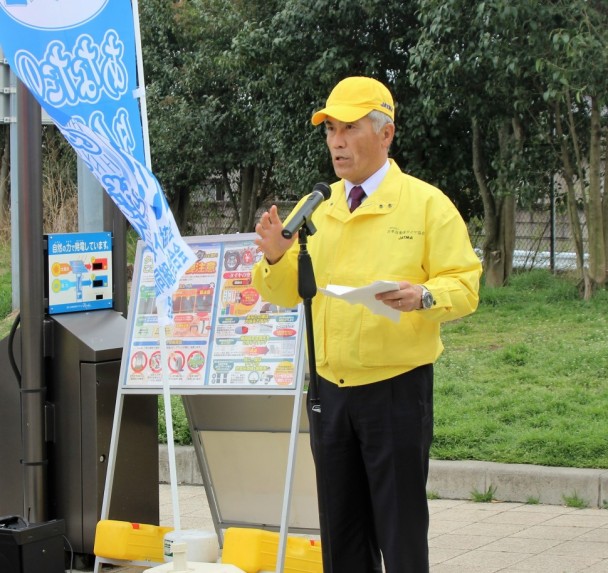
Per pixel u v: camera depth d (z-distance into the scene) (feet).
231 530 13.93
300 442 15.20
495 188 36.04
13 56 13.12
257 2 43.19
